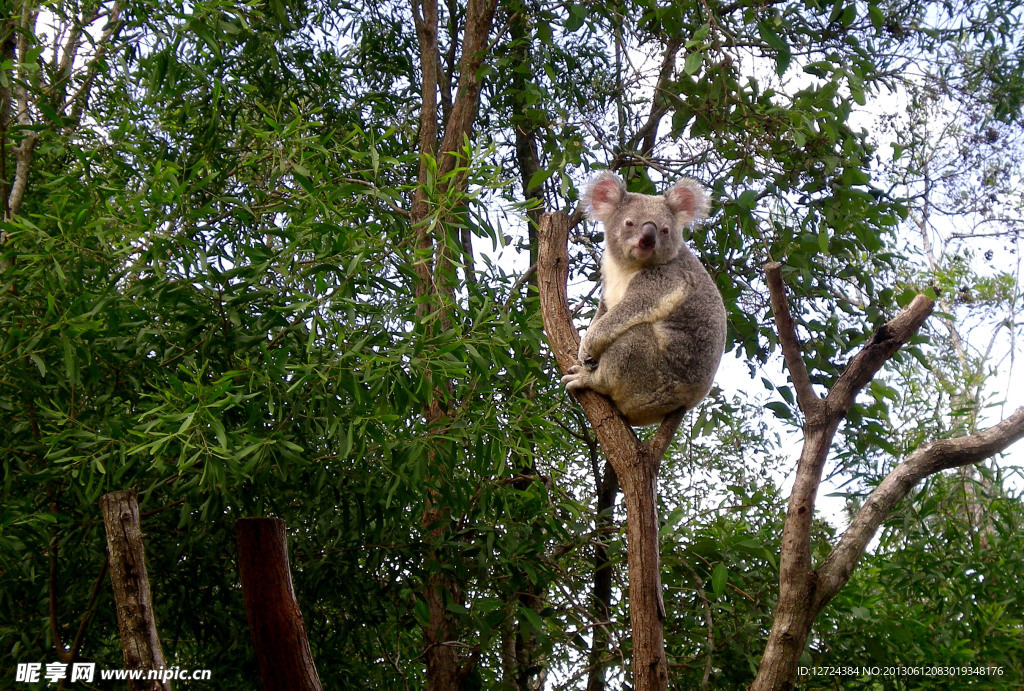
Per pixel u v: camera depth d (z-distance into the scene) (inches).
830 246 217.3
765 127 217.3
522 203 156.7
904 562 190.7
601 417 142.6
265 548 110.9
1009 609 187.0
